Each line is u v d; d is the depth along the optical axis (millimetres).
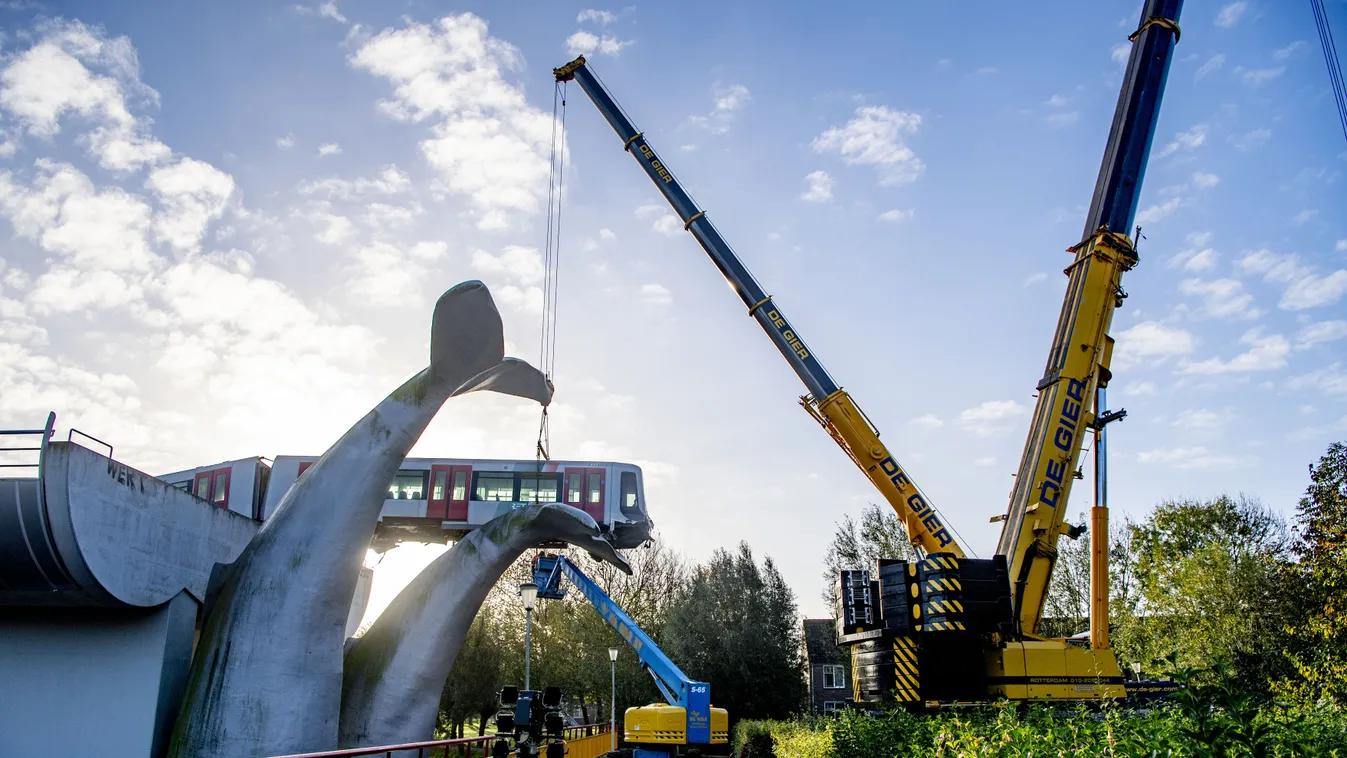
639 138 30797
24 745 17625
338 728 16812
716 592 48312
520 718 15789
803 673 49062
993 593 20312
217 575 17516
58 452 15852
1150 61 24766
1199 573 35375
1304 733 8383
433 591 18375
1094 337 23000
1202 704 6863
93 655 18078
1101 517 21844
